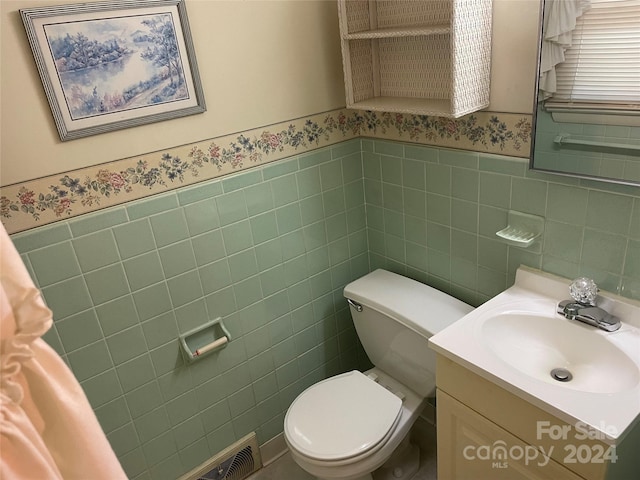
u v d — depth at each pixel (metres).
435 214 1.80
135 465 1.72
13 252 0.71
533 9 1.31
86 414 0.79
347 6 1.65
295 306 1.98
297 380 2.10
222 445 1.94
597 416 1.08
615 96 1.21
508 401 1.25
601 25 1.18
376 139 1.90
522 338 1.48
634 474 1.28
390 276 2.01
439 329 1.63
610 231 1.34
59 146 1.33
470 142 1.59
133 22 1.35
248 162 1.68
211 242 1.67
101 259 1.46
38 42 1.23
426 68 1.68
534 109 1.36
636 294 1.35
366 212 2.09
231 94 1.58
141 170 1.47
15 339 0.71
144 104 1.42
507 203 1.55
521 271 1.59
